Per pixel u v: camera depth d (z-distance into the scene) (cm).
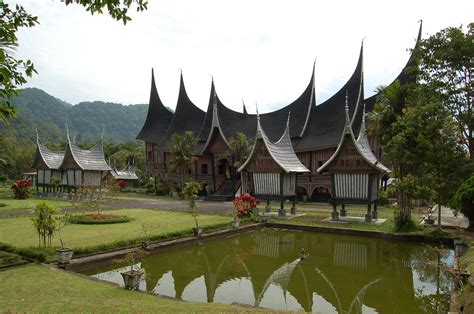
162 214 2141
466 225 1794
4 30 343
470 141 1922
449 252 1367
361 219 2025
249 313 629
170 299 744
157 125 5081
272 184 2194
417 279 1057
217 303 766
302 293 927
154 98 5231
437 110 1532
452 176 1509
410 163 1542
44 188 3884
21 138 9300
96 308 589
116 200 3184
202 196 3928
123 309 593
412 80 2864
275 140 3697
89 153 3619
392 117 1739
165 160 4466
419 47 2017
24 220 1755
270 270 1145
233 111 4141
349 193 1975
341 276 1085
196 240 1468
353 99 3266
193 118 4584
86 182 3456
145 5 432
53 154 3975
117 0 419
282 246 1510
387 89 1808
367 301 874
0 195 3416
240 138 3384
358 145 1973
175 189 4012
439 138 1536
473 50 1852
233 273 1106
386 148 1645
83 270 1031
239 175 3906
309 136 3503
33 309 568
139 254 1022
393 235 1600
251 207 1989
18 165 6053
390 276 1086
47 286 775
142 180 5400
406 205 1672
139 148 7706
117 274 1026
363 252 1410
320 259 1298
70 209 2325
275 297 892
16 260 988
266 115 3969
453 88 1931
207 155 3969
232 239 1636
